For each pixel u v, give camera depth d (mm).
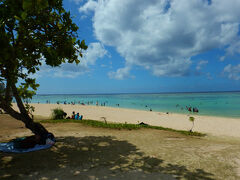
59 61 5941
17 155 5547
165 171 4457
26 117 6590
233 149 6715
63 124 12602
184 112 37625
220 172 4434
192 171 4473
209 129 17891
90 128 11242
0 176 4074
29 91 7504
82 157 5500
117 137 8672
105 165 4844
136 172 4371
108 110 40500
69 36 5520
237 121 23281
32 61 6074
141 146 6977
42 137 6590
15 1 3814
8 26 5020
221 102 64875
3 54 3885
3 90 6691
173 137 9344
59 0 5391
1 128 10492
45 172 4332
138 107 52719
